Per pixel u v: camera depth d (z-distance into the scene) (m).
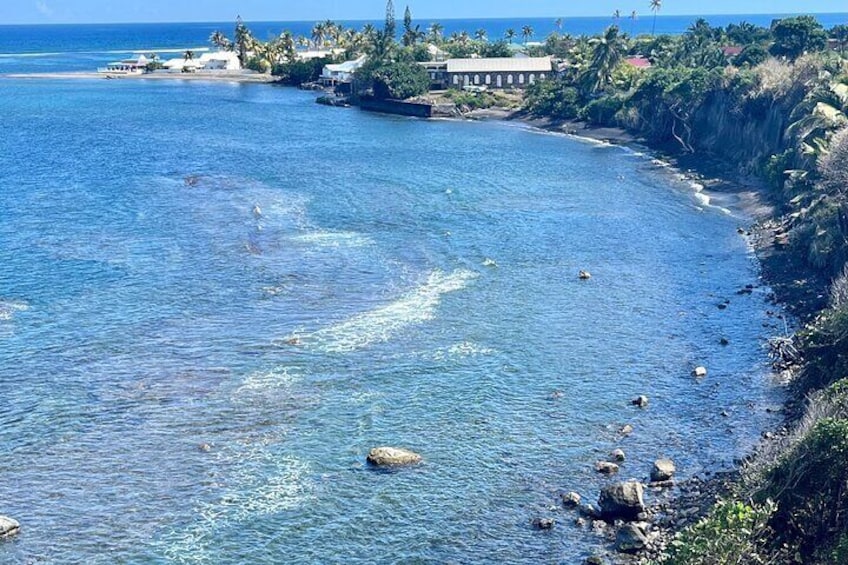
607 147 157.50
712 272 82.12
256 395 55.78
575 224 99.31
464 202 109.19
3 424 52.06
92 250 85.31
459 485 46.44
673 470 47.22
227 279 77.25
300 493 45.53
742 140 131.62
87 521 43.16
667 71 162.50
